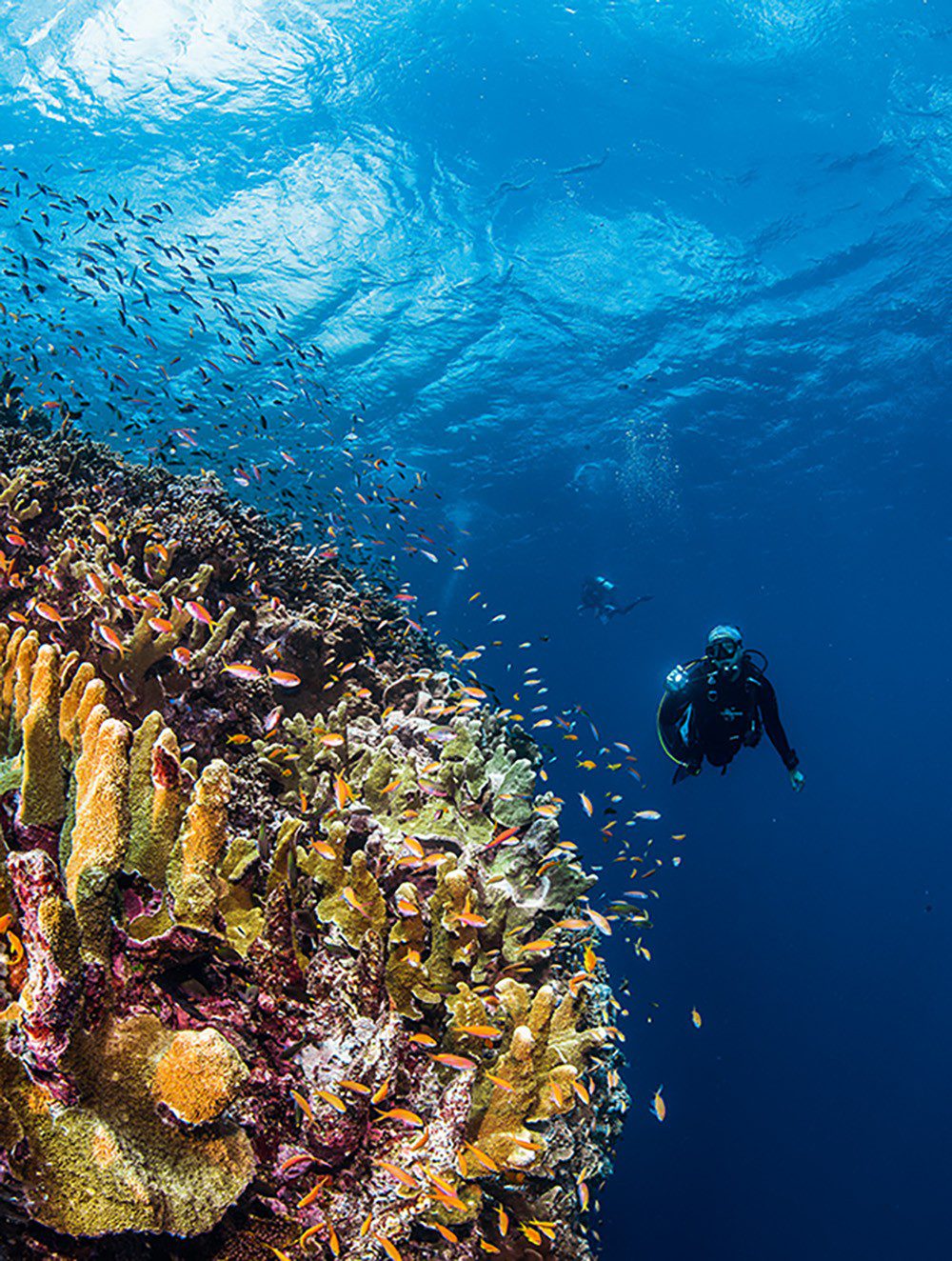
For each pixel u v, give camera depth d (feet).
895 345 111.45
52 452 18.02
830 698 254.47
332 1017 6.89
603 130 90.22
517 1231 8.18
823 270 101.96
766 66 88.48
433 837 11.77
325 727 13.15
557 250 93.71
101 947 5.55
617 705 231.30
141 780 6.79
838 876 169.89
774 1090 123.54
